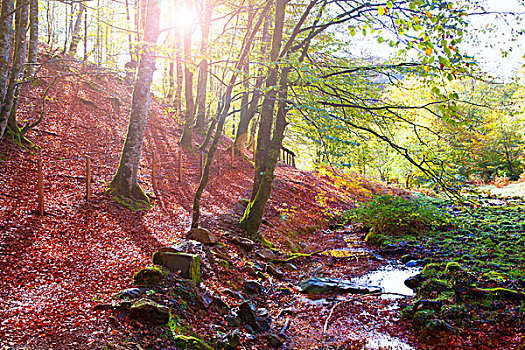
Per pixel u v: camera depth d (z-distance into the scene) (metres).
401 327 7.48
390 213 16.78
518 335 6.39
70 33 33.31
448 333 6.80
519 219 17.14
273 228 15.30
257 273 10.41
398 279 10.89
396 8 6.26
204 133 27.20
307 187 23.98
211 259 9.83
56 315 5.92
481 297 8.00
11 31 12.61
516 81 9.98
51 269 7.64
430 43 3.46
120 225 11.24
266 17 17.66
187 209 14.53
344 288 9.99
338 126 10.51
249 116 24.91
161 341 5.77
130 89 29.27
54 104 20.28
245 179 21.30
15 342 5.04
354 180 27.58
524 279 8.98
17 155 13.79
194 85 36.53
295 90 12.70
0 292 6.35
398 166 31.25
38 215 10.23
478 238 14.41
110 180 14.70
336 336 7.35
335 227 19.67
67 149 16.59
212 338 6.48
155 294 6.91
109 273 7.87
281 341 7.18
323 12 14.29
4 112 13.66
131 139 13.70
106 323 5.86
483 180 40.12
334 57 13.50
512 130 38.44
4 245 8.17
